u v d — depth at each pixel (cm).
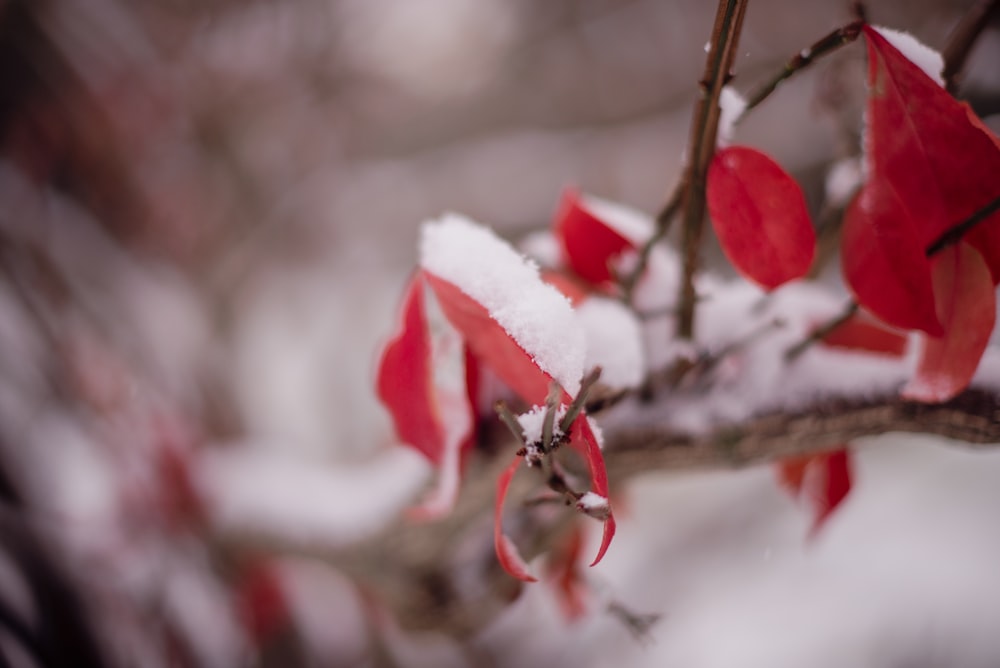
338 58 157
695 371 42
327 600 100
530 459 35
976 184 35
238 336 137
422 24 166
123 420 83
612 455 43
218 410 111
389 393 38
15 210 88
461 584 51
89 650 63
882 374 40
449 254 36
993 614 124
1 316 77
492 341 36
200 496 80
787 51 177
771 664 125
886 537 147
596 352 39
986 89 82
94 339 88
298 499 70
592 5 200
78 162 103
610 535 33
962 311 35
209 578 81
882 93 35
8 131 93
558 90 213
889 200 35
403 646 102
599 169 217
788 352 41
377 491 59
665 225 39
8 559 61
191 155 131
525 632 116
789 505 159
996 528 142
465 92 195
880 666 121
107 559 70
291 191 165
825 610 133
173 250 125
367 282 202
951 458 165
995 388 38
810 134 175
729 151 36
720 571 147
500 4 184
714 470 43
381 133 196
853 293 36
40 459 71
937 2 92
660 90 213
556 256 42
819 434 40
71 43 98
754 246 36
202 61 130
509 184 220
